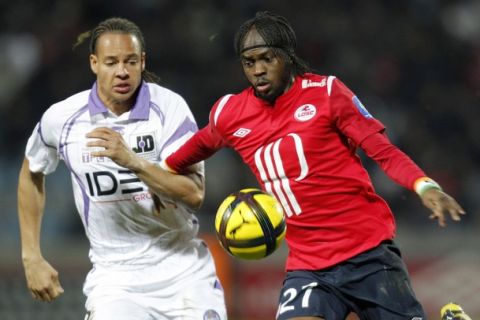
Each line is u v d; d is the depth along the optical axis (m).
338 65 52.34
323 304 16.55
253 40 16.17
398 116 51.00
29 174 18.53
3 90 51.88
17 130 48.75
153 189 16.75
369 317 16.91
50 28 53.47
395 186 44.91
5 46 53.59
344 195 16.48
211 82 50.88
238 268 36.34
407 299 16.73
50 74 51.12
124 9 53.56
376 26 54.97
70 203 42.66
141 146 17.41
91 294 17.66
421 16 57.03
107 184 17.30
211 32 52.97
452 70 54.47
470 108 52.66
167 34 52.72
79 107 17.56
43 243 38.12
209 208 42.81
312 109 16.33
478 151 50.75
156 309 17.59
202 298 17.59
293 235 16.94
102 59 16.97
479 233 39.28
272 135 16.55
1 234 40.88
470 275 37.91
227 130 16.94
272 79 16.25
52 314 35.59
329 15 54.62
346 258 16.58
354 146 16.77
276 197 16.81
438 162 48.81
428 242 38.19
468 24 57.94
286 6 54.16
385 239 16.75
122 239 17.56
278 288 36.59
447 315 18.36
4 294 35.72
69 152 17.50
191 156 17.25
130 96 17.47
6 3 54.91
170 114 17.62
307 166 16.34
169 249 17.69
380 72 52.75
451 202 14.78
